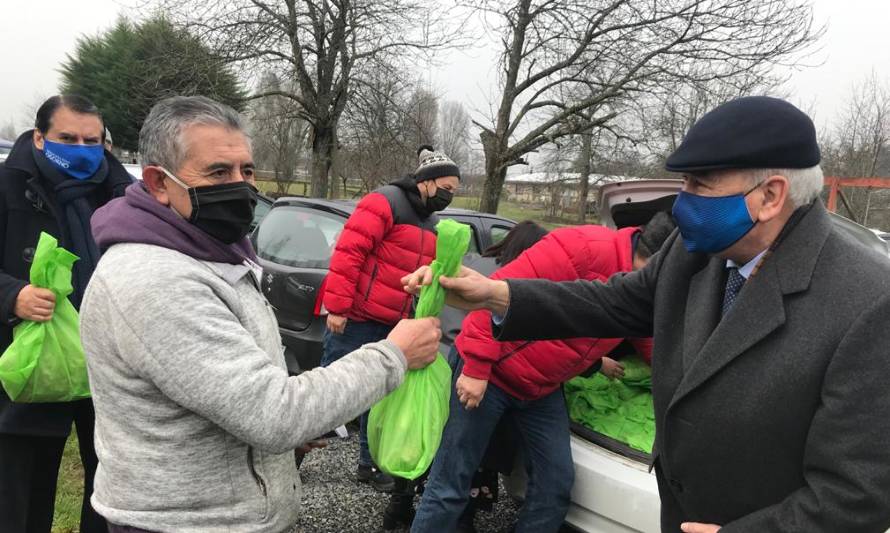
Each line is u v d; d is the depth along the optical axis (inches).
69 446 140.3
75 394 80.2
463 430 91.8
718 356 49.8
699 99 450.6
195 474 52.4
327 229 172.7
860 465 42.9
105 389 52.9
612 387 110.7
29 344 75.5
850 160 783.1
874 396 42.9
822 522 44.3
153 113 56.0
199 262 55.2
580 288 67.2
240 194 55.7
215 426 52.8
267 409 49.5
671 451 54.8
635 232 91.0
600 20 448.8
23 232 85.7
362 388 55.2
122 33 868.0
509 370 87.4
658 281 61.7
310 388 52.6
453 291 66.2
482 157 566.3
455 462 92.1
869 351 43.3
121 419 52.5
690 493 54.1
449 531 93.2
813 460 45.4
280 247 177.2
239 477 54.4
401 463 64.8
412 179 134.4
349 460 144.7
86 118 88.5
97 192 94.8
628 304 66.6
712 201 49.9
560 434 93.0
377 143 562.3
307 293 161.3
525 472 101.7
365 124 559.2
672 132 480.4
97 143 90.7
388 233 130.6
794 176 48.6
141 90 578.9
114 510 53.1
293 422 50.5
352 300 131.0
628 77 440.1
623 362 112.4
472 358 86.2
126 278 50.5
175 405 51.8
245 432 49.1
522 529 92.2
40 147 87.8
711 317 54.0
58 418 83.4
